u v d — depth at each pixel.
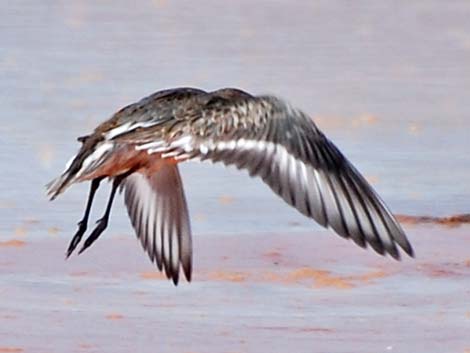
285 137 6.56
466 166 18.55
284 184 6.50
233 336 12.44
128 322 12.73
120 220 15.91
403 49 27.42
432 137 20.08
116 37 28.16
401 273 14.11
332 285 13.74
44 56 26.02
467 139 19.94
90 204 8.26
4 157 18.59
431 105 22.36
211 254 14.62
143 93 23.25
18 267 14.19
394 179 17.91
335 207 6.43
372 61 26.20
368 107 22.19
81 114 21.36
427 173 18.17
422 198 17.09
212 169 17.78
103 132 7.25
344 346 12.28
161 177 8.16
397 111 21.86
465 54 26.91
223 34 28.83
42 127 20.39
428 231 15.66
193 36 28.55
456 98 22.89
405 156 19.02
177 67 25.55
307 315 12.96
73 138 19.81
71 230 15.55
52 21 29.81
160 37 28.36
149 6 32.16
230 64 25.86
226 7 32.25
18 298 13.29
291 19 30.73
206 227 15.67
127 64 25.56
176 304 13.19
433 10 31.73
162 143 6.81
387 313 13.03
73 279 13.83
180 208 8.16
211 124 6.68
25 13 30.66
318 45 27.73
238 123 6.63
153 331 12.52
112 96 22.84
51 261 14.39
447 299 13.42
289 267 14.24
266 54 26.78
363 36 28.80
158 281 13.79
